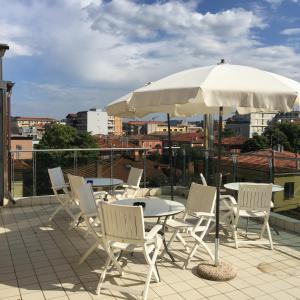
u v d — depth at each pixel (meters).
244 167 6.95
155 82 4.14
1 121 7.47
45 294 3.63
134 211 3.51
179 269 4.22
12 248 5.00
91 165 8.30
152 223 5.34
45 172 7.98
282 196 6.18
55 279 3.98
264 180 6.54
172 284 3.83
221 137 3.99
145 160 8.95
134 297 3.56
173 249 4.87
